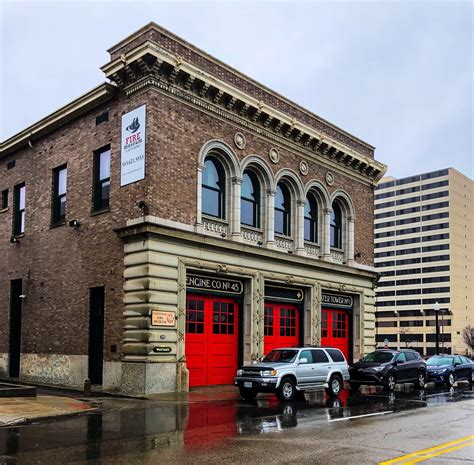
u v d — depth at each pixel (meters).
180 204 21.02
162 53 20.39
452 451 10.31
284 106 26.73
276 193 26.69
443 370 27.06
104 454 9.77
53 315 24.05
